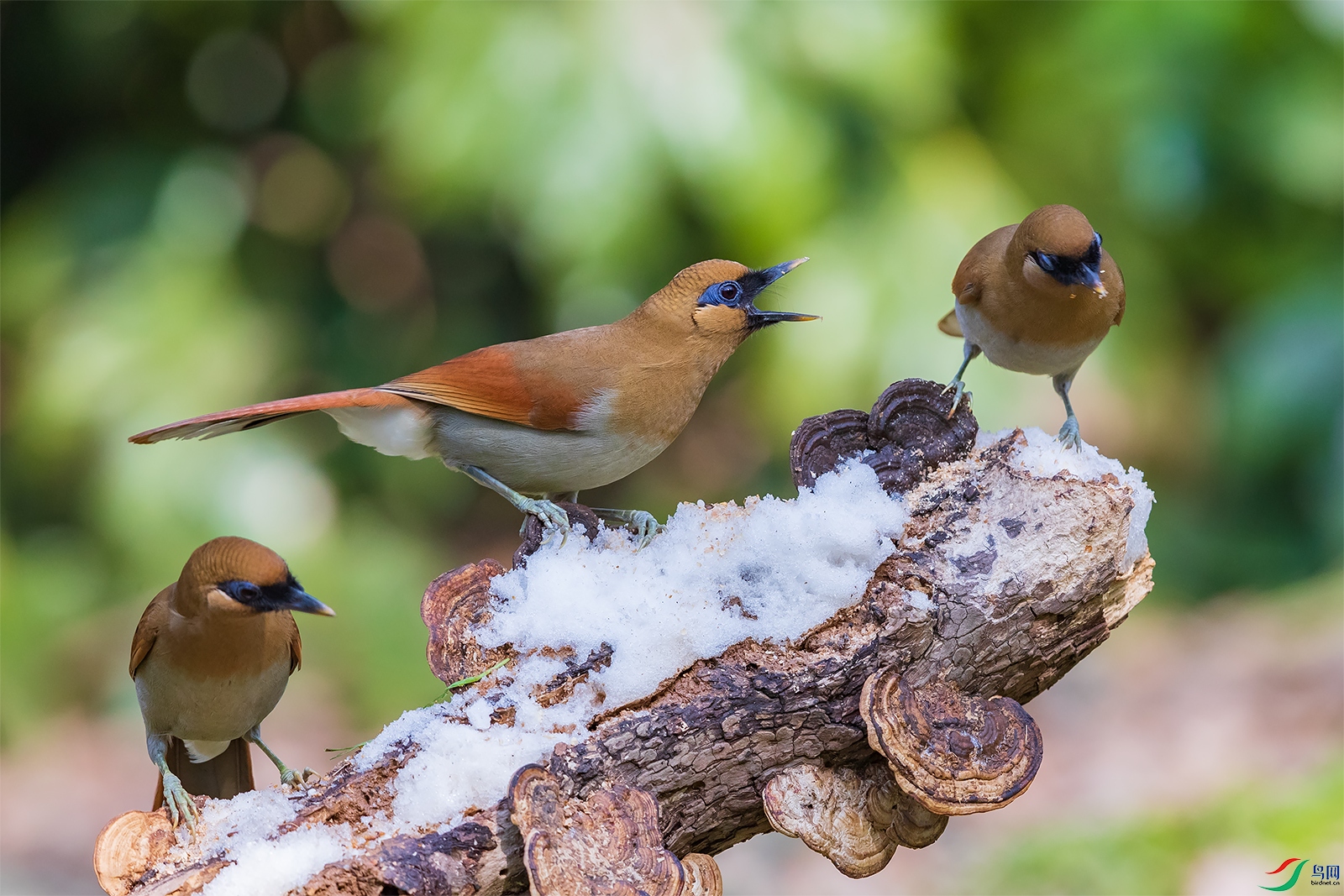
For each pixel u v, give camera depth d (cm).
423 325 1594
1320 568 1457
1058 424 1357
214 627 557
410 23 1326
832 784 518
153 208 1490
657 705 502
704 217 1362
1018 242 644
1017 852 1005
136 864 480
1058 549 527
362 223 1605
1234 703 1180
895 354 1319
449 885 466
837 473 568
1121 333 1427
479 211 1413
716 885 496
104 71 1576
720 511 565
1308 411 1389
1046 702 1281
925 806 489
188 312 1434
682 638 507
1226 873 921
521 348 668
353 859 463
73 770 1262
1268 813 970
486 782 480
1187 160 1413
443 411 676
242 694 584
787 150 1295
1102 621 550
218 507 1401
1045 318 652
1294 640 1280
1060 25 1459
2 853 1109
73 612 1398
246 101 1580
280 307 1527
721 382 1633
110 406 1405
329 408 655
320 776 518
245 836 482
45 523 1504
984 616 523
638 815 484
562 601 527
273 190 1587
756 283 673
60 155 1655
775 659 509
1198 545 1490
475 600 545
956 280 688
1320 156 1421
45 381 1407
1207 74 1423
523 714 501
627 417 660
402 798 484
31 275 1462
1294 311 1420
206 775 636
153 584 1390
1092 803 1070
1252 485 1527
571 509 588
